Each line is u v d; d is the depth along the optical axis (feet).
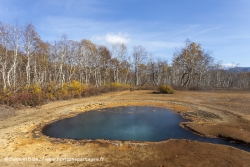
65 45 94.79
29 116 40.29
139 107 52.65
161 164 18.19
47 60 91.71
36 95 54.49
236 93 75.77
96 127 33.47
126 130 31.53
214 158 19.13
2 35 61.00
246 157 19.26
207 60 126.31
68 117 41.22
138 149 22.29
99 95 77.36
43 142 25.49
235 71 182.50
